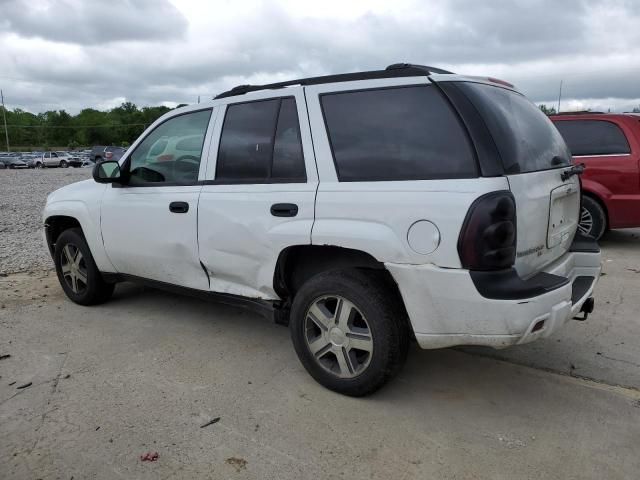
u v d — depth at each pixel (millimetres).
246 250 3635
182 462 2762
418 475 2639
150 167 4352
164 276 4348
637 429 3000
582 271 3643
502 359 3916
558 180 3377
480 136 2828
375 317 3094
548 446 2855
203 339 4340
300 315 3418
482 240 2705
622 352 4000
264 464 2738
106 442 2934
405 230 2904
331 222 3178
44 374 3742
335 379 3354
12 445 2920
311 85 3469
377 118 3156
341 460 2760
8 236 9711
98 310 5102
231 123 3836
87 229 4820
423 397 3377
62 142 130625
